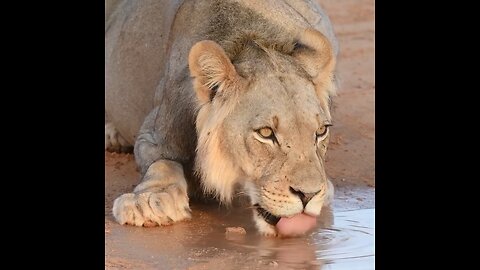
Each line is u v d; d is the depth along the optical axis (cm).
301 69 1153
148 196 1207
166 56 1344
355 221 1223
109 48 1501
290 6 1325
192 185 1268
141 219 1197
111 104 1512
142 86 1433
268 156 1110
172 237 1160
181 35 1287
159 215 1198
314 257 1091
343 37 2267
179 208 1214
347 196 1334
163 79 1311
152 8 1419
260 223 1142
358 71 2011
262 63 1153
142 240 1148
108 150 1546
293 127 1105
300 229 1105
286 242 1140
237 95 1137
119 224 1205
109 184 1377
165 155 1270
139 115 1456
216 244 1133
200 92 1165
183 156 1255
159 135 1278
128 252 1105
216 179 1164
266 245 1129
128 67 1452
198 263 1070
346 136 1598
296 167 1093
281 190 1092
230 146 1141
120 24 1489
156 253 1103
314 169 1094
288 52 1188
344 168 1453
